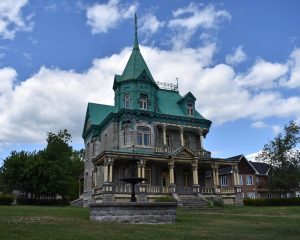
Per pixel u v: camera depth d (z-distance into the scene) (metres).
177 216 19.78
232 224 15.59
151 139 36.16
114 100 39.81
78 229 11.96
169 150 36.34
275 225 15.24
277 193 69.25
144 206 15.72
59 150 55.75
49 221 15.23
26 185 47.12
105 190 30.55
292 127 58.53
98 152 40.53
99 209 16.00
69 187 51.59
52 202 49.53
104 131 39.75
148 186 32.62
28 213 20.09
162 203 16.05
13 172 47.12
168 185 34.66
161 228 13.03
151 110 36.97
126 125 35.72
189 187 35.91
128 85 37.53
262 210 25.95
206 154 37.94
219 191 35.03
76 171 62.16
